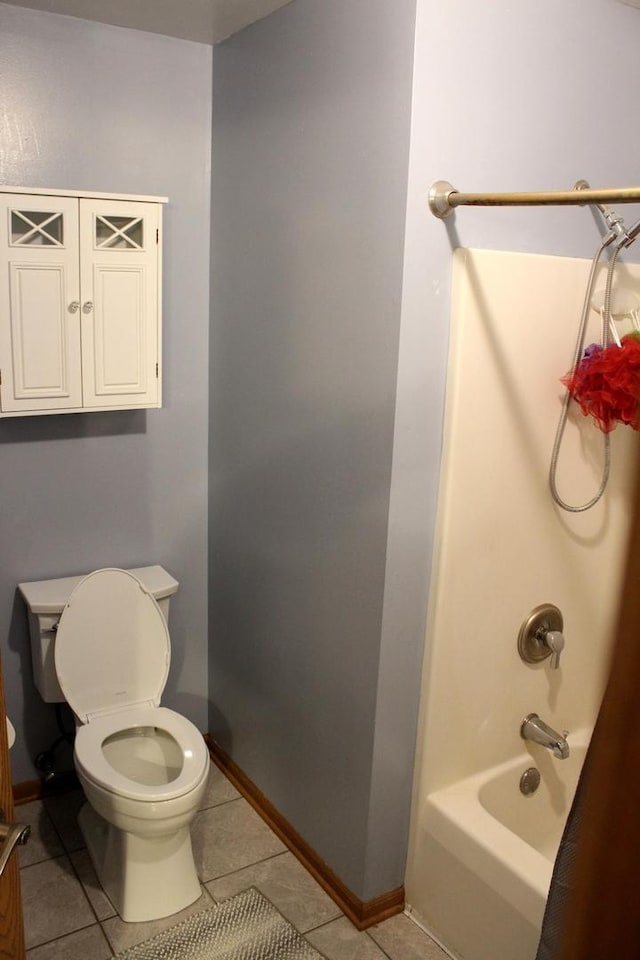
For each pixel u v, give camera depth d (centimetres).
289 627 229
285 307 215
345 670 204
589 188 200
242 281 236
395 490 182
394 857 210
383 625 189
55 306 213
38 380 215
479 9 167
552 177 191
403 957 199
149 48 230
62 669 229
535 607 215
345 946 202
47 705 253
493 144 177
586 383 187
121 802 195
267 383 228
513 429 196
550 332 196
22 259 206
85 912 210
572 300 199
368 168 177
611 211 199
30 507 239
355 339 188
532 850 185
